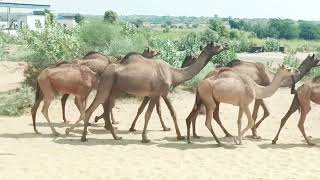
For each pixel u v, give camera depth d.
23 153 14.46
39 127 18.44
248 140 16.86
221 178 12.47
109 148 15.30
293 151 15.33
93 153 14.64
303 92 15.82
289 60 43.66
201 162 13.91
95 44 36.00
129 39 36.00
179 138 16.70
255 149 15.47
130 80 15.85
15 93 23.22
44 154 14.41
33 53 28.59
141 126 19.05
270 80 17.25
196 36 55.69
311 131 18.78
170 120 20.41
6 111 21.06
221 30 81.56
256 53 72.06
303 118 16.03
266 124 19.97
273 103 25.06
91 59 18.59
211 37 59.31
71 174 12.52
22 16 86.50
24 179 12.05
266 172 13.07
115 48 33.28
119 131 17.95
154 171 12.93
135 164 13.58
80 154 14.50
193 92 27.42
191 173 12.81
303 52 79.38
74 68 16.55
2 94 24.47
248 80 15.48
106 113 16.39
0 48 43.12
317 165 13.83
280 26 130.75
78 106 18.61
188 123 16.11
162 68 16.14
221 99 15.37
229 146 15.79
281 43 94.62
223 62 37.78
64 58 27.97
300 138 17.38
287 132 18.47
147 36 46.88
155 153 14.80
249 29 141.75
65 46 28.22
